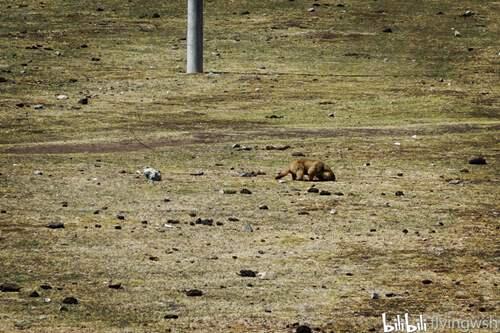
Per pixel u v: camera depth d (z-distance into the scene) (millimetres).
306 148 91500
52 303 51219
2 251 59438
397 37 148875
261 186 76375
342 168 83438
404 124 105562
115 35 147750
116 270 56531
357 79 127625
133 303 51500
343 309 51188
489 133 99938
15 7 162500
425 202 72625
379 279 55875
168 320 49312
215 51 139750
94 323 48719
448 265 58500
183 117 107062
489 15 161875
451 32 152000
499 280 56031
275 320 49562
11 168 80750
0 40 142000
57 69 128250
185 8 163875
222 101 115375
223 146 92062
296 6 164000
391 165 84875
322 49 142125
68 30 149625
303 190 75375
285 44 144125
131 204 70438
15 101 111562
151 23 155250
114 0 167625
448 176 81125
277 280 55406
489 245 62500
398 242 62781
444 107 114000
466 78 129125
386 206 71188
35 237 62219
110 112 108500
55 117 105375
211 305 51406
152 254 59469
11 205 69500
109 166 82625
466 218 68625
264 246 61469
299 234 64062
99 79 124312
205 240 62375
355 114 110438
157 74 127688
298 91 120562
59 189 74188
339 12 161000
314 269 57375
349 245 62000
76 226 64750
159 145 92688
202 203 71000
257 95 118250
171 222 65938
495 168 84375
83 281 54656
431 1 169000
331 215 68562
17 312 49875
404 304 52062
